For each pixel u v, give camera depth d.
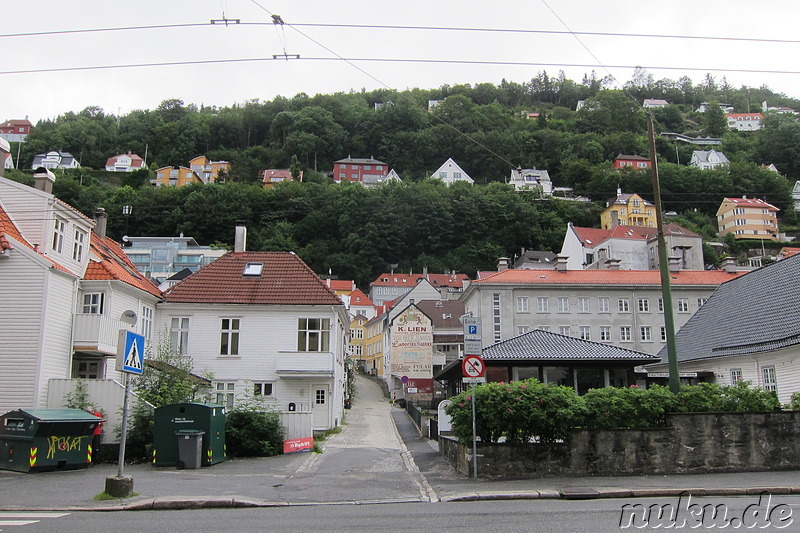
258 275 29.59
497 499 11.66
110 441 18.58
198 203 97.00
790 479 13.03
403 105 150.12
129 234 93.12
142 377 20.72
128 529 8.70
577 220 107.56
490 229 107.31
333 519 9.56
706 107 179.38
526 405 14.00
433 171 131.50
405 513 10.14
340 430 29.98
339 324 31.56
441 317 68.38
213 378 25.25
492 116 121.75
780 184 109.19
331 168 146.00
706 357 24.98
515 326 52.69
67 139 137.25
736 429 14.41
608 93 125.12
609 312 53.69
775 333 21.59
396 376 58.12
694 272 57.81
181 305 27.89
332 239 107.44
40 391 18.70
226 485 13.37
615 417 14.43
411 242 107.88
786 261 25.81
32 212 20.28
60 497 11.59
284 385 27.86
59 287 20.05
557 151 119.00
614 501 11.23
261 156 148.62
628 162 113.44
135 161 133.50
